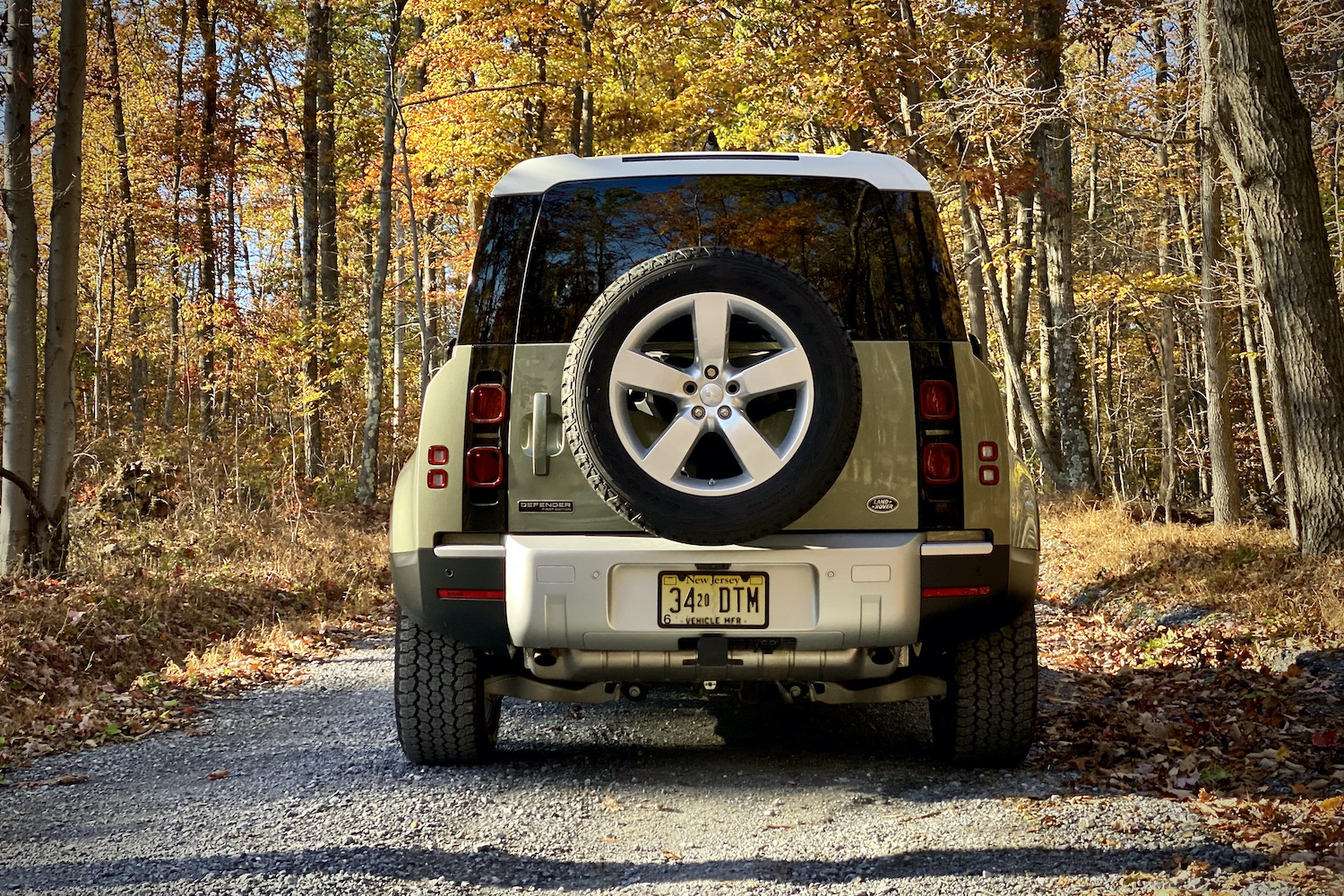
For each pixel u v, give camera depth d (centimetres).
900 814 375
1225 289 1528
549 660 389
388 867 330
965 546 374
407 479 409
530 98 2223
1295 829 340
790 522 351
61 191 880
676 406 352
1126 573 945
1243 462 2950
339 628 848
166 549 994
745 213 406
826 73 1655
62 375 876
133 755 484
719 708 561
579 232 404
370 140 2867
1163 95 1298
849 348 348
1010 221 2172
